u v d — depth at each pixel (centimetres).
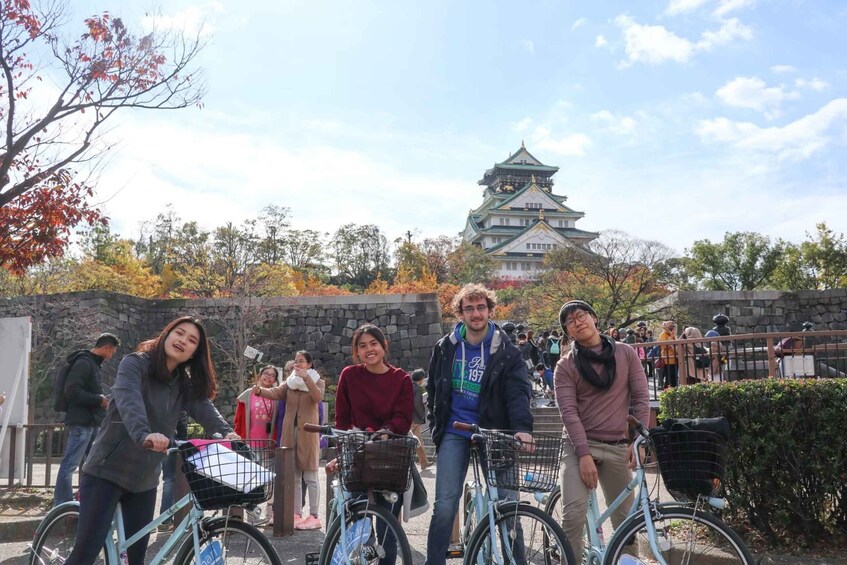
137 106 914
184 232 3625
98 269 3266
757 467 507
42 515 684
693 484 328
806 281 4262
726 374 1126
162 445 328
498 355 417
